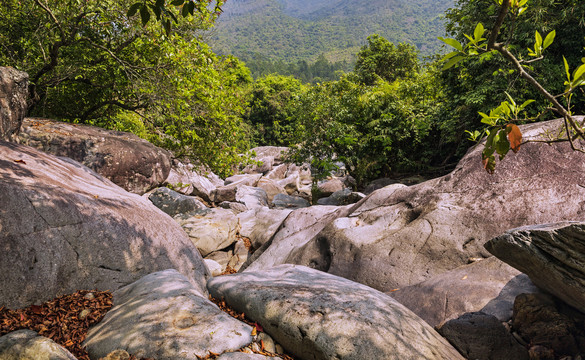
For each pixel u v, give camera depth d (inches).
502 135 67.1
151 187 373.4
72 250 161.0
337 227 263.9
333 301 133.6
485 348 140.3
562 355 135.9
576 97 412.8
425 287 192.9
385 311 131.9
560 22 410.9
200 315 129.1
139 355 114.0
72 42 363.3
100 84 445.4
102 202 193.8
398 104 672.4
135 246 185.9
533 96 428.1
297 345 124.6
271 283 157.6
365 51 1496.1
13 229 146.6
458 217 224.5
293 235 305.9
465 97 498.6
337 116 668.1
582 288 116.6
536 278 141.9
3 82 227.5
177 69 409.1
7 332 125.3
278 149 1167.6
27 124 317.1
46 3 339.6
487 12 434.6
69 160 249.6
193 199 399.2
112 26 388.2
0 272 138.3
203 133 463.2
